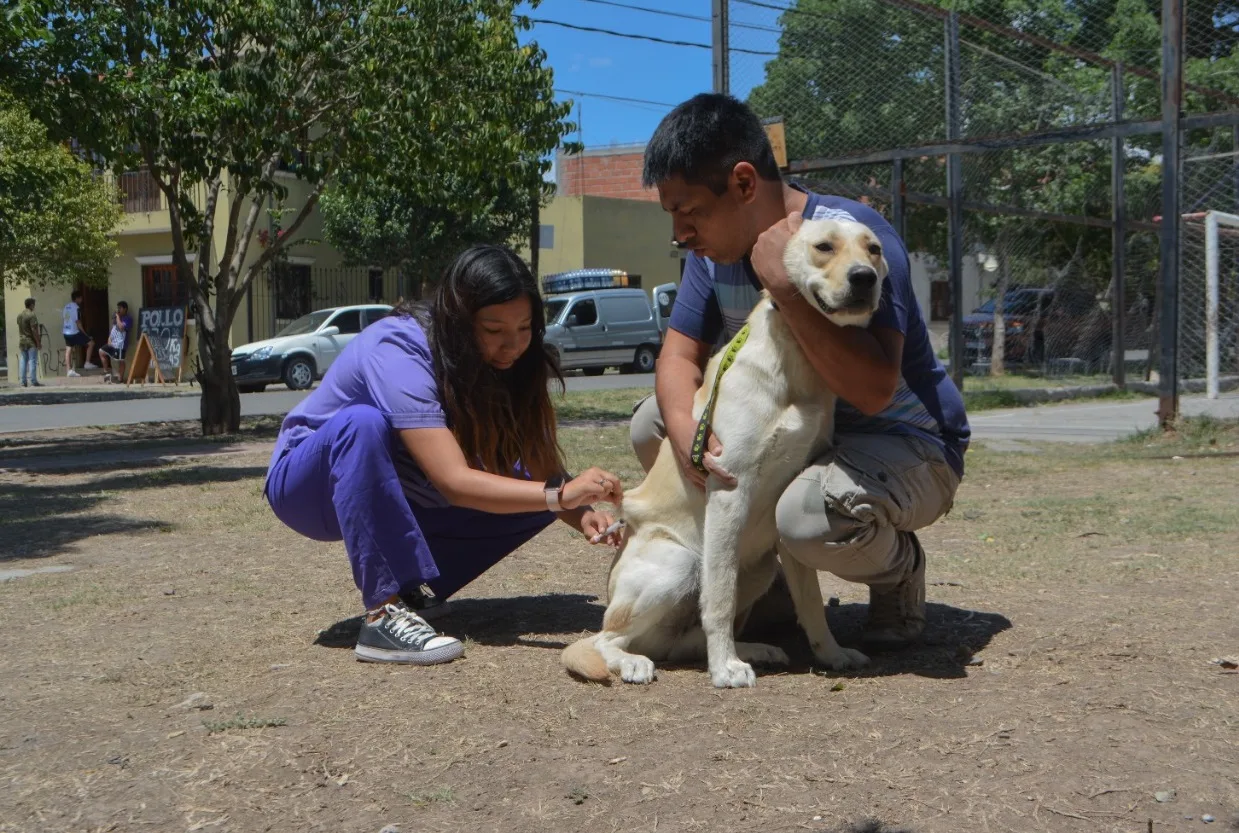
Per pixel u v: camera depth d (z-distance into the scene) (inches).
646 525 128.0
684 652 133.1
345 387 142.2
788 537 119.0
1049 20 483.8
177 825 87.6
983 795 88.9
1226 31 480.7
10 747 104.8
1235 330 563.5
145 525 244.2
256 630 149.5
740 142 117.7
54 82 367.2
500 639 144.8
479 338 136.9
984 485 282.0
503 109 489.4
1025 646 132.6
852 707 111.4
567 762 98.3
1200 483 272.8
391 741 104.3
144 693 121.2
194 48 441.4
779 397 116.6
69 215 860.6
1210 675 118.6
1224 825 82.9
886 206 571.8
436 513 149.9
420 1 446.6
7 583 183.2
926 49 458.3
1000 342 733.3
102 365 1047.6
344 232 973.8
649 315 989.2
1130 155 596.1
